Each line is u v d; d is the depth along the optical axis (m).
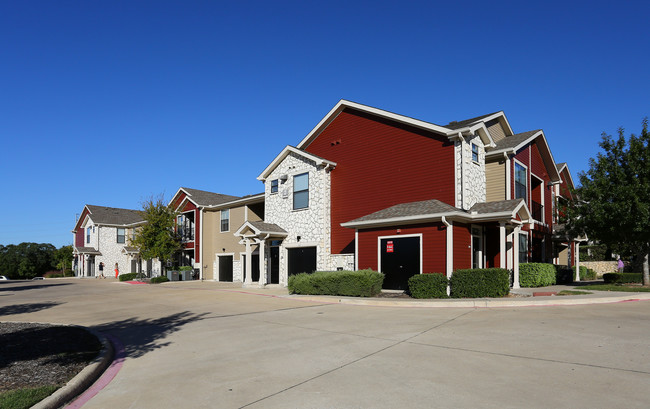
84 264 47.44
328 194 22.03
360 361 7.10
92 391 6.32
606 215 17.28
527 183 21.42
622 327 9.05
